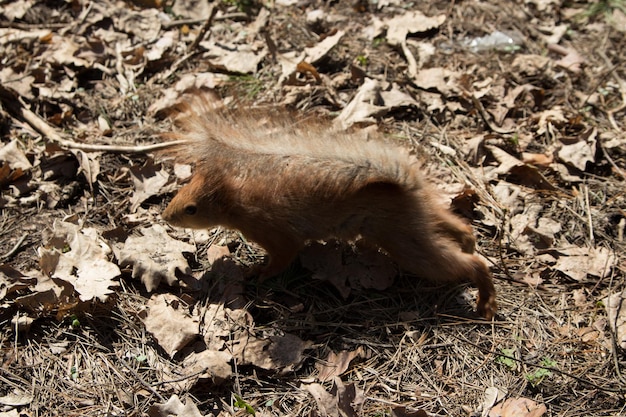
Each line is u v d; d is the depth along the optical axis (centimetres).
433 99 107
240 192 89
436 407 83
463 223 91
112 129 104
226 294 90
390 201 87
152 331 87
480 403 83
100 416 82
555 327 88
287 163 88
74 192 98
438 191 93
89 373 85
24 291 89
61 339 87
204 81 108
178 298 90
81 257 91
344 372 85
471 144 102
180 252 92
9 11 116
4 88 106
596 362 86
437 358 86
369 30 117
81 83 109
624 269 92
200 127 90
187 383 84
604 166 102
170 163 101
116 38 115
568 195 99
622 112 108
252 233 90
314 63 111
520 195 98
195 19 118
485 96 108
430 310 89
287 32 116
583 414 83
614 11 121
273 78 110
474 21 118
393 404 83
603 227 96
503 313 89
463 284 91
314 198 87
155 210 97
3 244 93
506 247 94
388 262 92
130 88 108
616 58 115
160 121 105
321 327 88
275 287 91
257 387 84
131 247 92
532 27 118
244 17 118
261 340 87
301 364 85
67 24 116
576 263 92
